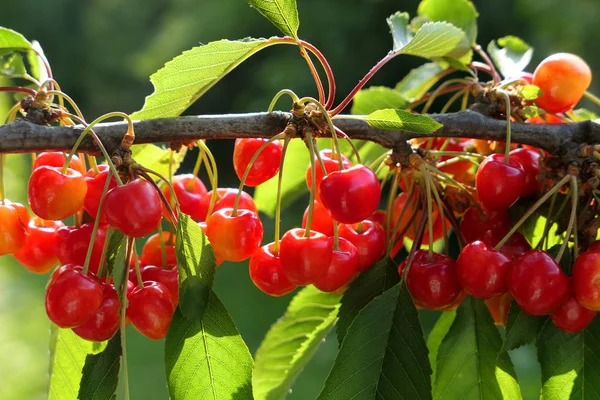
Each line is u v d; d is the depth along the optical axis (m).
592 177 0.54
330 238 0.52
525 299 0.52
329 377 0.52
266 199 0.66
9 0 6.37
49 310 0.51
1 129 0.52
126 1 6.20
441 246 0.68
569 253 0.53
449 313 0.60
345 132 0.54
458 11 0.64
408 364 0.52
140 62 5.26
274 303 3.01
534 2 2.93
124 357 0.51
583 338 0.53
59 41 6.37
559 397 0.53
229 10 4.46
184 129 0.53
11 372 2.22
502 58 0.63
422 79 0.66
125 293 0.51
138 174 0.52
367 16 3.43
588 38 2.81
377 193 0.51
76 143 0.51
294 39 0.53
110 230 0.52
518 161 0.55
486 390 0.55
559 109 0.58
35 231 0.55
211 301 0.52
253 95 4.08
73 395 0.57
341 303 0.54
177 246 0.51
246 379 0.52
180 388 0.52
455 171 0.60
